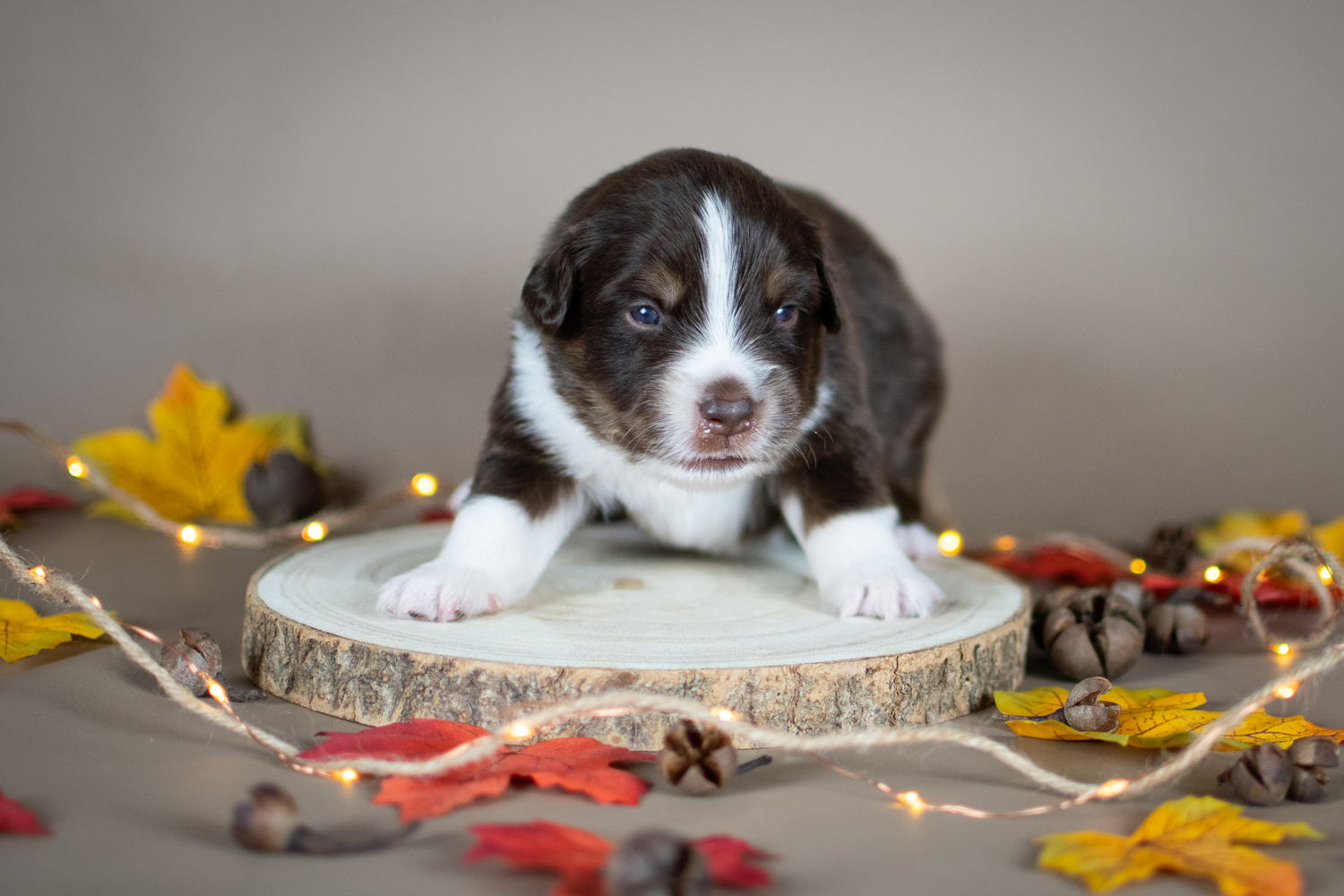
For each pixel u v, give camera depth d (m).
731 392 0.60
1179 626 0.70
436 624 0.61
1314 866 0.51
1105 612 0.68
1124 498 1.08
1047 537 0.84
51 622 0.65
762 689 0.57
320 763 0.54
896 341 0.79
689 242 0.62
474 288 1.09
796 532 0.68
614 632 0.61
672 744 0.55
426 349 1.09
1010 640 0.63
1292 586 0.76
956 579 0.70
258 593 0.65
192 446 0.90
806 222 0.66
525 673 0.57
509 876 0.50
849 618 0.63
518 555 0.65
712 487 0.64
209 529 0.90
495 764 0.54
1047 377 1.10
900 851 0.52
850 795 0.55
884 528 0.66
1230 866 0.50
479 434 1.09
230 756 0.57
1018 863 0.51
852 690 0.58
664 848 0.48
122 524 0.92
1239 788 0.55
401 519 0.99
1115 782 0.53
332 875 0.50
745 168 0.65
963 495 1.09
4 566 0.77
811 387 0.65
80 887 0.49
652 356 0.62
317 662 0.60
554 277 0.64
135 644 0.57
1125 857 0.50
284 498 0.88
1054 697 0.60
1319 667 0.53
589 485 0.68
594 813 0.54
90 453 0.90
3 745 0.57
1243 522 0.88
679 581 0.68
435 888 0.50
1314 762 0.55
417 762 0.53
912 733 0.53
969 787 0.56
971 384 1.10
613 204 0.63
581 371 0.64
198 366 1.09
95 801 0.54
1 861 0.50
